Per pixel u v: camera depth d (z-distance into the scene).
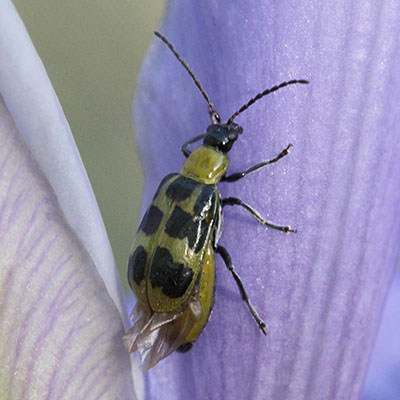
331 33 0.06
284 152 0.06
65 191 0.06
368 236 0.06
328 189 0.06
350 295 0.06
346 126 0.06
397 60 0.06
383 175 0.06
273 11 0.06
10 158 0.06
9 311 0.05
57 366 0.06
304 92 0.06
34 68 0.06
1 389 0.05
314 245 0.06
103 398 0.06
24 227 0.06
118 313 0.06
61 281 0.06
